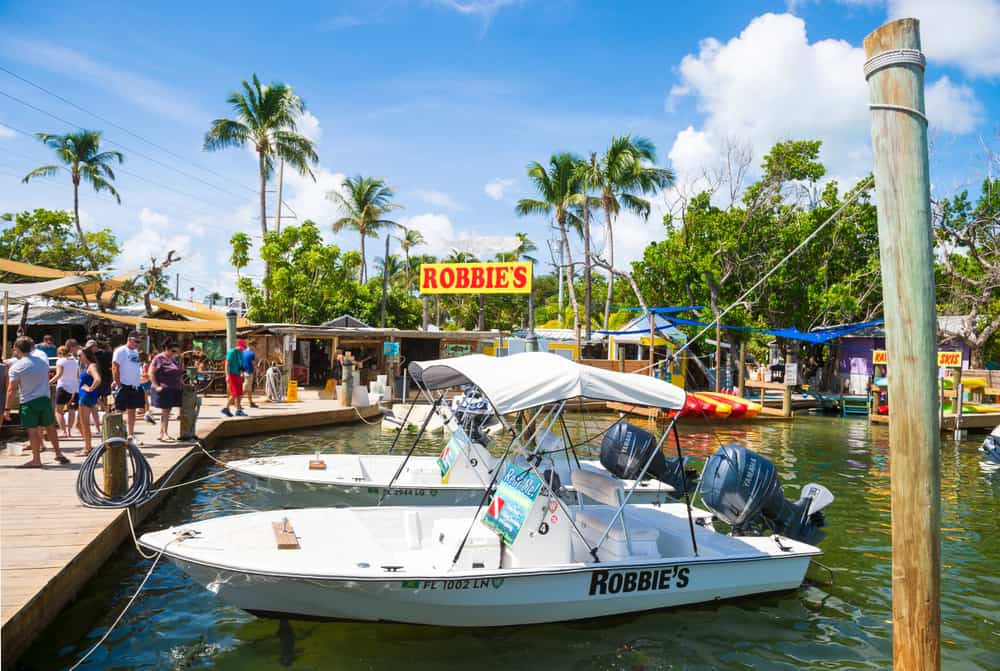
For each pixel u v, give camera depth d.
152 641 5.67
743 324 28.23
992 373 24.80
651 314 25.31
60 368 11.39
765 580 6.93
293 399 21.25
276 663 5.40
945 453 16.81
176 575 7.04
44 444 10.98
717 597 6.78
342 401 19.92
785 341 31.30
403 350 29.69
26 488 8.25
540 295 78.31
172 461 10.47
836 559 8.27
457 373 8.34
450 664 5.49
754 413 21.41
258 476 9.70
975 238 25.83
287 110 37.88
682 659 5.69
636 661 5.64
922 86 3.67
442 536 6.64
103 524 7.05
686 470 9.95
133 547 7.67
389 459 10.95
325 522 7.06
